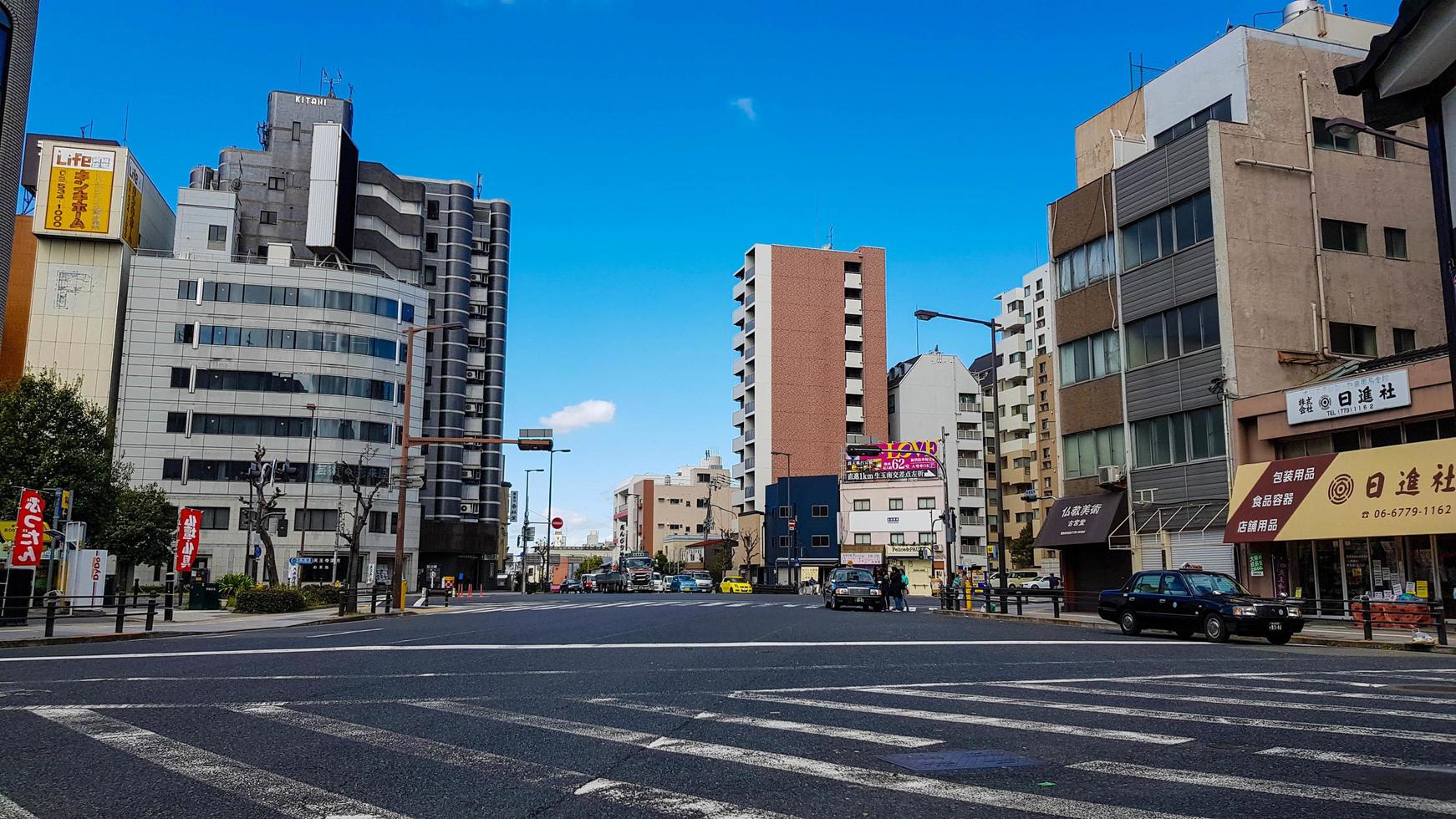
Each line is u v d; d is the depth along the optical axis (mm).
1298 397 25797
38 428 38969
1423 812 4875
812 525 84688
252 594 30453
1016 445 88688
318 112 77500
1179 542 29484
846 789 5512
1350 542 24344
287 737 7277
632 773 5969
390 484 35156
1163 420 30781
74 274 63375
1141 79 36781
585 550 185625
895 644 17281
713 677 11531
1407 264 30594
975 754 6559
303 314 66375
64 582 27422
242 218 73750
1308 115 30266
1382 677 11641
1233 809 4977
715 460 162625
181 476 62688
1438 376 22125
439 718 8234
